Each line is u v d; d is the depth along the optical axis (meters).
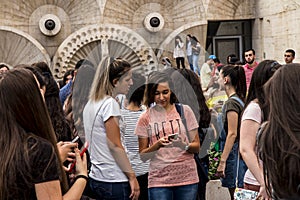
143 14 21.64
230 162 7.58
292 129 3.71
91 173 5.99
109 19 21.52
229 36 22.48
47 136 3.75
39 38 21.72
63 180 3.94
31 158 3.57
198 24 21.59
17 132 3.64
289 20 18.52
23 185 3.55
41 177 3.58
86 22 21.61
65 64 21.11
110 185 5.89
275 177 3.73
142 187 6.32
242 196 5.58
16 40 21.27
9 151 3.58
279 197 3.76
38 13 21.66
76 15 21.70
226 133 7.50
